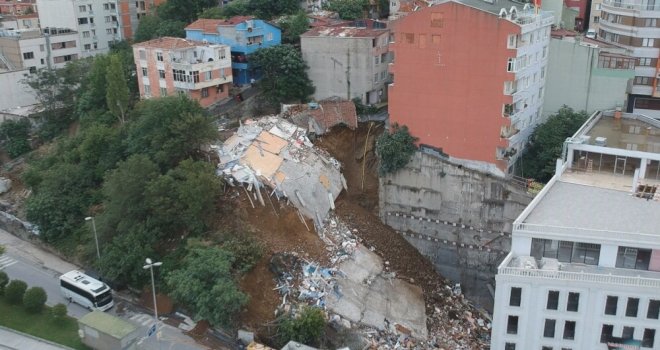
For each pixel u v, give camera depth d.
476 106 63.75
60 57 113.75
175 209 58.88
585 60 68.50
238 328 51.56
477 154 65.19
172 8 108.25
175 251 58.94
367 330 54.34
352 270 60.41
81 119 87.75
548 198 52.38
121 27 125.62
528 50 63.22
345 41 78.00
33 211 69.56
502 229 65.12
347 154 74.31
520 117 65.38
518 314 45.50
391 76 82.69
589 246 45.81
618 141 60.06
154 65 84.12
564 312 44.72
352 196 72.25
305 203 64.56
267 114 79.88
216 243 57.34
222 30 88.69
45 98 94.44
